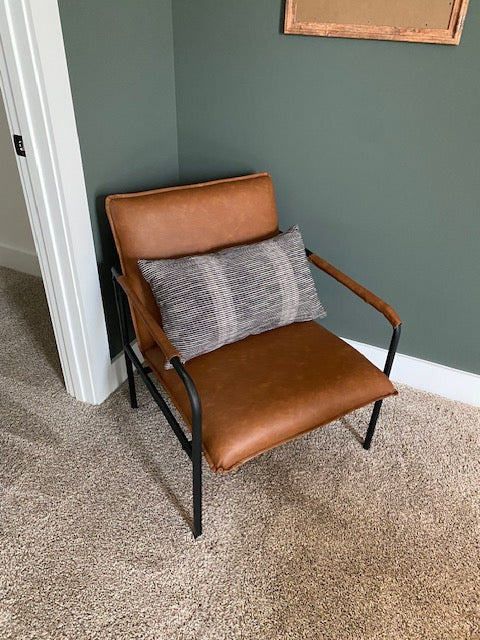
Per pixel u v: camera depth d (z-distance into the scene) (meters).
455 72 1.42
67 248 1.51
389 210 1.69
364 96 1.55
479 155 1.50
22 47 1.22
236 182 1.64
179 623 1.22
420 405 1.89
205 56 1.69
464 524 1.47
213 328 1.40
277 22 1.55
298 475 1.60
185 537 1.41
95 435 1.72
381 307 1.43
